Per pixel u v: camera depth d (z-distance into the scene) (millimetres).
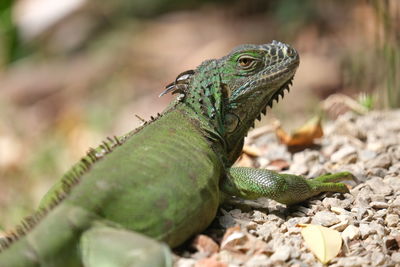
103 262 6965
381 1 18172
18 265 6867
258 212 9289
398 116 14242
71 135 23156
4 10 27047
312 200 9805
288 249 8227
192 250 8227
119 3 33875
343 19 25422
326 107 15047
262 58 9328
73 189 7523
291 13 27469
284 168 11742
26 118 28641
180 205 7910
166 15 33938
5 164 22078
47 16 26797
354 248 8586
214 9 33062
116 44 31812
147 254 6777
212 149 9023
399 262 8188
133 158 8094
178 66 28984
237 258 8047
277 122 12742
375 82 17266
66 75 31031
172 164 8219
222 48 28797
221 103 9250
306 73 23578
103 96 28438
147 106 26328
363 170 11156
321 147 12602
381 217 9375
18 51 31406
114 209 7492
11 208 17812
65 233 7133
